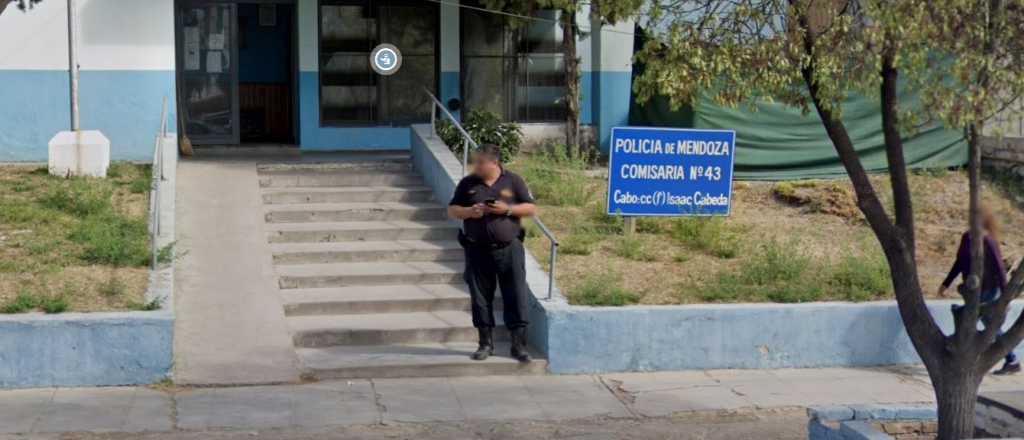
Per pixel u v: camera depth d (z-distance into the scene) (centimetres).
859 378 1091
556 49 1900
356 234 1333
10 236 1198
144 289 1069
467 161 1491
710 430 923
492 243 1042
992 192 1605
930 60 752
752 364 1113
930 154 1698
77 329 977
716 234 1309
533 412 955
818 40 801
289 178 1496
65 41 1606
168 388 980
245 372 1008
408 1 1850
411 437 884
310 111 1819
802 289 1159
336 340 1095
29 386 972
